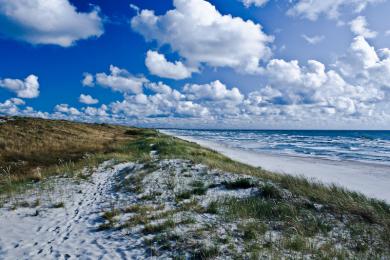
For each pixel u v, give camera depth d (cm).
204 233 780
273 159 3569
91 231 840
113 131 5638
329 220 921
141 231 819
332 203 1071
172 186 1355
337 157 3906
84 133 4119
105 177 1683
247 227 828
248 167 2150
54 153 2492
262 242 727
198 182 1425
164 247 700
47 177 1645
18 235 809
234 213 964
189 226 838
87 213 1026
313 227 851
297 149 5322
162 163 1869
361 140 8900
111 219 933
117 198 1230
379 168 2862
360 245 736
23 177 1650
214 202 1088
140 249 699
